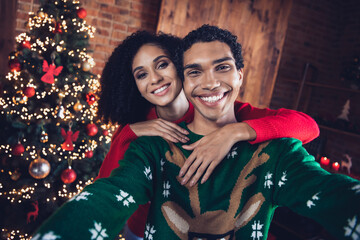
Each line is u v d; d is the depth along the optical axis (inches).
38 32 76.6
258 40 123.4
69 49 79.4
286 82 144.0
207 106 27.3
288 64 143.1
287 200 22.0
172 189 26.2
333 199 18.1
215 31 26.2
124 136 40.1
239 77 28.4
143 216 50.8
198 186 26.0
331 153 139.9
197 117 29.5
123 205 21.1
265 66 126.8
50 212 81.1
